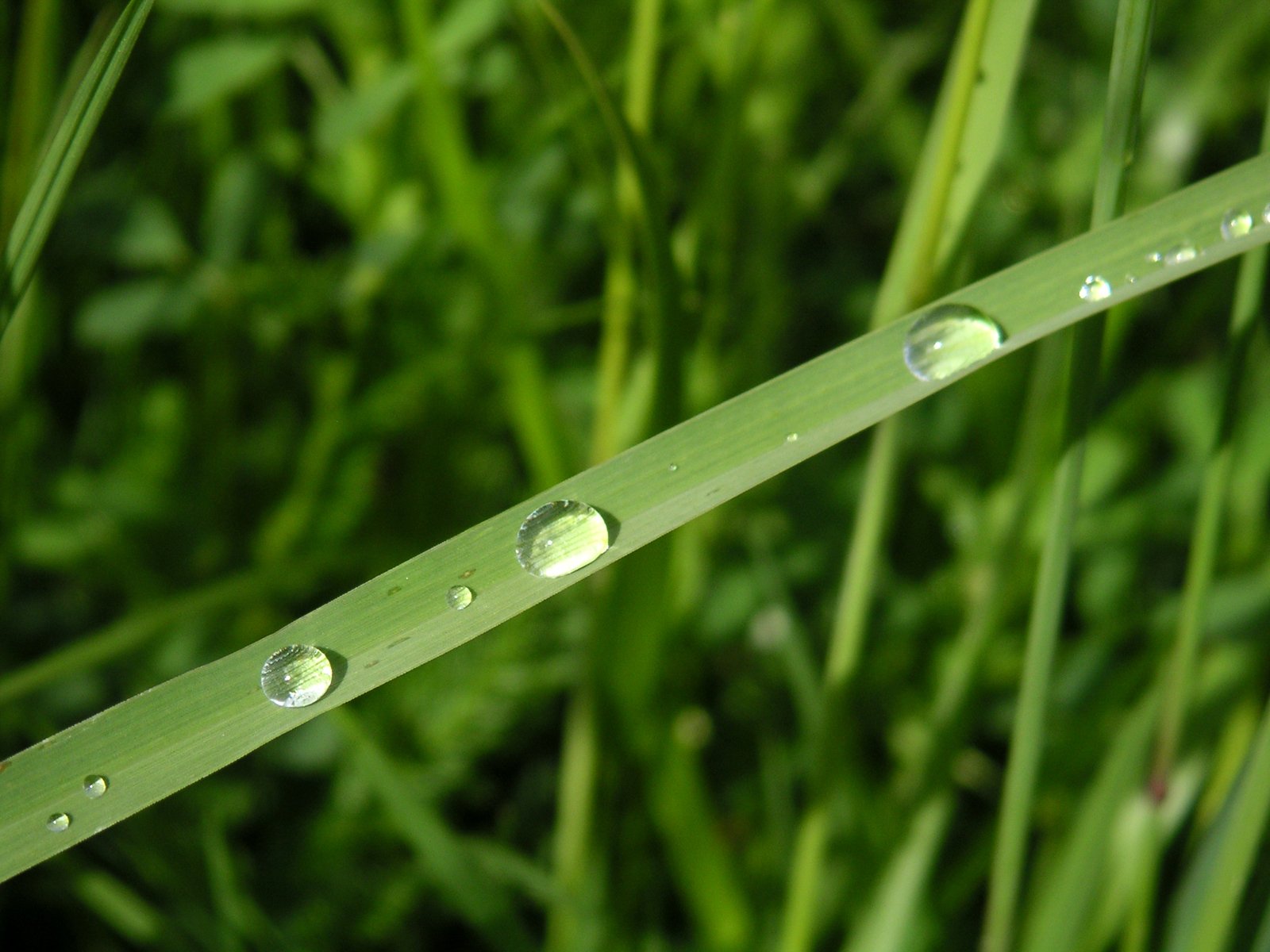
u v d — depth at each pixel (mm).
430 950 237
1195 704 225
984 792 252
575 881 225
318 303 263
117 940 232
